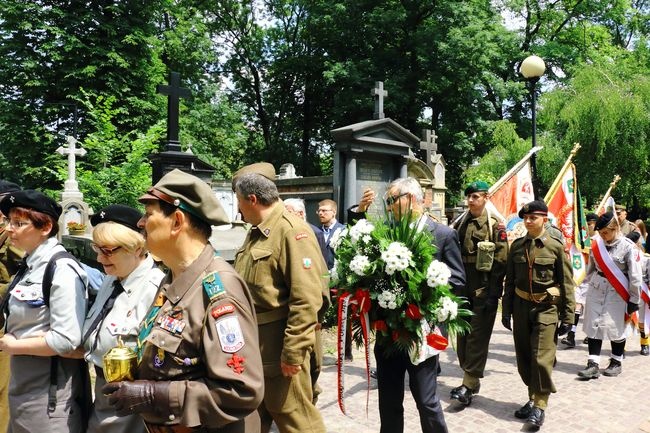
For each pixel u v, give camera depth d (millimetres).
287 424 2957
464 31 22312
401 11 23469
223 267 1804
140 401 1616
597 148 16688
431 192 14367
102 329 2463
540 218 4730
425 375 3355
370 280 3293
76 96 18391
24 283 2635
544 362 4477
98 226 2512
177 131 7629
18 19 18625
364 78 23906
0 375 3607
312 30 27375
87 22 19547
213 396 1620
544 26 26422
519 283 4809
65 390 2580
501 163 19031
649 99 16922
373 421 4496
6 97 19141
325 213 6344
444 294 3256
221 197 17531
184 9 25234
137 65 20406
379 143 9016
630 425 4527
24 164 18938
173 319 1723
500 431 4383
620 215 9773
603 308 6004
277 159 31000
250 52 32188
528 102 25922
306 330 2824
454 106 25328
